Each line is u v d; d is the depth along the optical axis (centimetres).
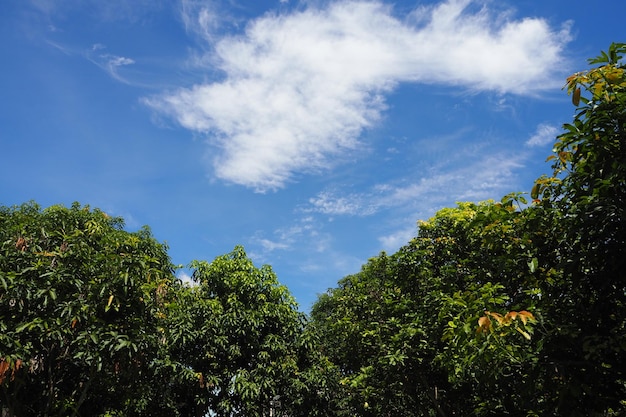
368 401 1449
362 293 1466
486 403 792
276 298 1625
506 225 599
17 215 1091
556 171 561
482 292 594
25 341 743
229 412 1446
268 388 1493
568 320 524
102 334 736
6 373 718
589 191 477
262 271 1630
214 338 1436
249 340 1509
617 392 521
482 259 884
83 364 923
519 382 579
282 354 1535
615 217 461
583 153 492
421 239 1344
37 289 717
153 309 857
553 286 564
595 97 478
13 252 760
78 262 786
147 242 1302
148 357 894
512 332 474
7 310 737
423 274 1269
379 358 1258
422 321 1188
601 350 482
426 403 1417
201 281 1590
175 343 1357
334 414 1641
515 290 671
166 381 1334
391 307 1300
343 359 1647
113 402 1046
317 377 1548
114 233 1084
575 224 496
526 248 589
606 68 473
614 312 512
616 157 455
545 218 563
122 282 757
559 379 525
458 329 532
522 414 723
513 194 576
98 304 755
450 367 926
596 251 479
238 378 1416
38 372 880
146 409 1307
